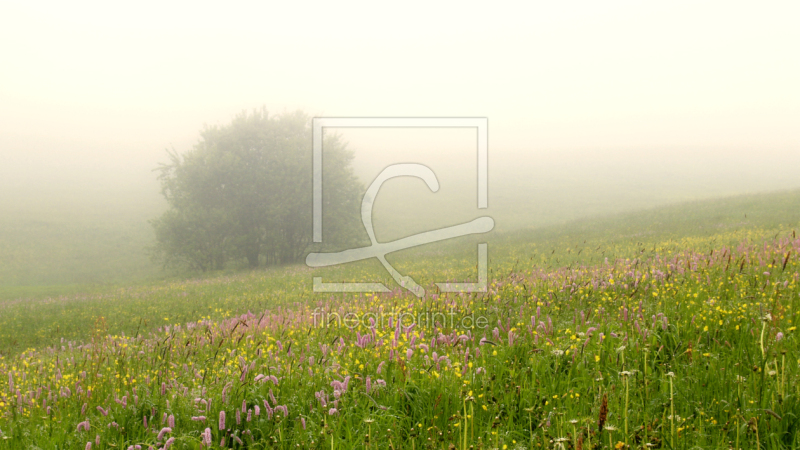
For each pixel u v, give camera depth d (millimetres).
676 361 4488
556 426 3668
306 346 6414
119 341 9203
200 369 6074
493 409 4043
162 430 3982
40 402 5715
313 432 3973
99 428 4449
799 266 7145
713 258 8812
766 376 3826
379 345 5754
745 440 3338
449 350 5469
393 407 4293
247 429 4094
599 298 7480
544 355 5102
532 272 12352
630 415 3727
